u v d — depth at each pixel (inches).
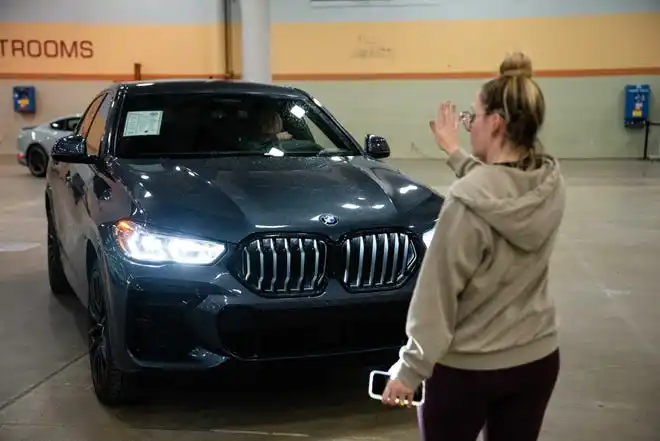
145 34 737.6
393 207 147.0
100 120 199.2
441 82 709.9
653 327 207.6
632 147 700.0
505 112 78.7
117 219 143.2
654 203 428.5
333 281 137.7
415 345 77.6
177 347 134.0
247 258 134.0
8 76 748.6
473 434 82.4
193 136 183.5
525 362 80.2
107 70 743.7
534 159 80.4
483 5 693.3
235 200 143.2
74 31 740.0
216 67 738.8
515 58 80.5
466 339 79.1
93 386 162.9
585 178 547.2
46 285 251.4
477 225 76.2
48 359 181.3
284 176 158.6
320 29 712.4
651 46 682.8
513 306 79.7
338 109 724.0
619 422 148.4
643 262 285.7
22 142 570.3
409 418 148.3
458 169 84.4
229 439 138.7
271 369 134.6
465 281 77.9
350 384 165.0
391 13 704.4
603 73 690.2
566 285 252.4
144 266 134.2
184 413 150.2
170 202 142.0
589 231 346.3
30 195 467.5
